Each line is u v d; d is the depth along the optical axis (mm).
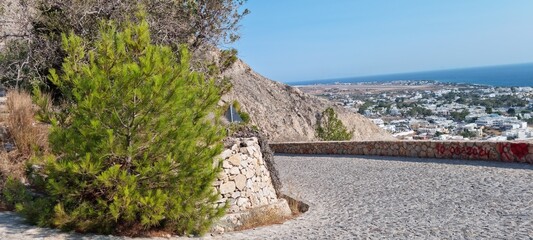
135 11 11805
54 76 6867
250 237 7477
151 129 6594
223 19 13945
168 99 6539
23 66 11922
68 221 6289
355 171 14984
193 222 7027
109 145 6074
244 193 9211
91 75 6402
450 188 10672
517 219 7461
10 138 9125
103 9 11594
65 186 6461
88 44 10055
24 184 7719
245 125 11867
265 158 10953
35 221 6617
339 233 7508
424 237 6891
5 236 5965
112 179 6207
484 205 8688
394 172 13992
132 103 6320
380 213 8859
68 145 6215
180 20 13336
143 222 6395
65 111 6992
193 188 6793
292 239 7281
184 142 6699
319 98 34656
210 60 14078
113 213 6141
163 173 6441
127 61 6941
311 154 21938
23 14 11656
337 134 23938
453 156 15594
